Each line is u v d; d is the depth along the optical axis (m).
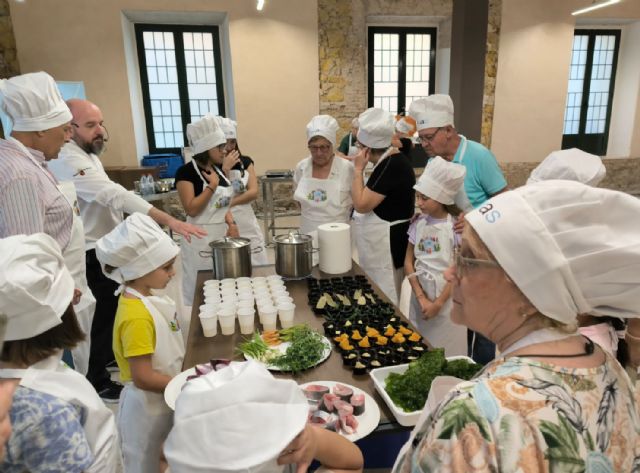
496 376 0.56
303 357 1.41
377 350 1.47
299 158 6.34
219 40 6.16
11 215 1.74
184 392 0.61
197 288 2.15
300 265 2.18
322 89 6.20
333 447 0.78
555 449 0.51
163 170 5.86
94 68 5.49
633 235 0.58
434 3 6.20
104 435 1.03
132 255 1.47
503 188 2.21
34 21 5.24
